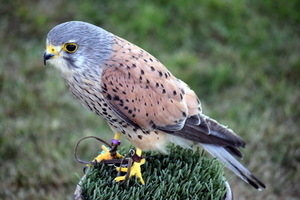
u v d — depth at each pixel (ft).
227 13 44.09
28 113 35.45
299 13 44.55
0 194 29.81
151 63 20.53
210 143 21.03
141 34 41.75
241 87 38.40
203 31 42.65
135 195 18.43
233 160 21.30
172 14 43.75
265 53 41.22
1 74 38.22
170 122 20.80
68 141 33.53
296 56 40.55
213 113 36.14
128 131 21.47
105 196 18.35
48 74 38.73
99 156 20.53
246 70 39.52
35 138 33.55
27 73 38.60
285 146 33.35
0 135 33.01
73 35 19.34
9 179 30.60
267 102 37.01
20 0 44.24
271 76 39.40
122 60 20.10
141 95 20.21
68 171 31.55
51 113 35.50
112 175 19.77
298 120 35.37
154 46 41.27
